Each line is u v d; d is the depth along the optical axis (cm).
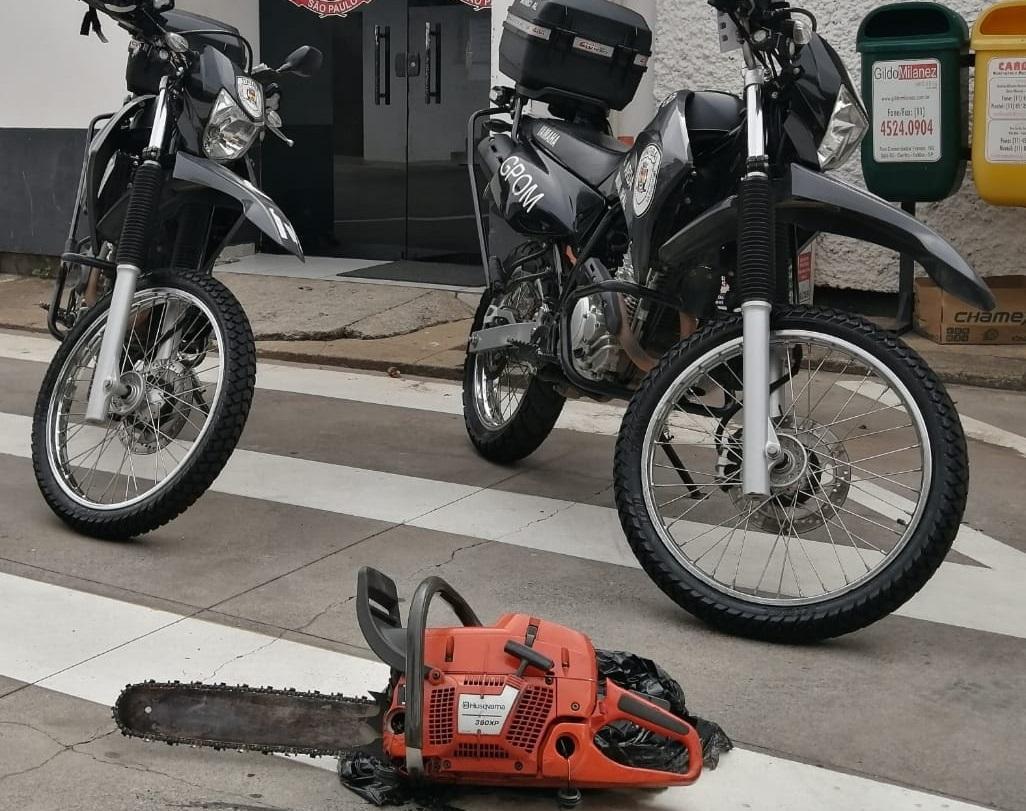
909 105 654
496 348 477
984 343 677
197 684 299
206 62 432
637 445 371
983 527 445
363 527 442
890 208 358
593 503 473
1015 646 354
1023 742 303
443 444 545
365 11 895
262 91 443
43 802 274
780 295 378
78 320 451
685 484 400
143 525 415
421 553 419
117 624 362
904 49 648
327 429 564
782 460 355
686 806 276
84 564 405
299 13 918
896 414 577
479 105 871
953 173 658
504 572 404
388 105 899
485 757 267
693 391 396
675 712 299
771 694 325
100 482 488
